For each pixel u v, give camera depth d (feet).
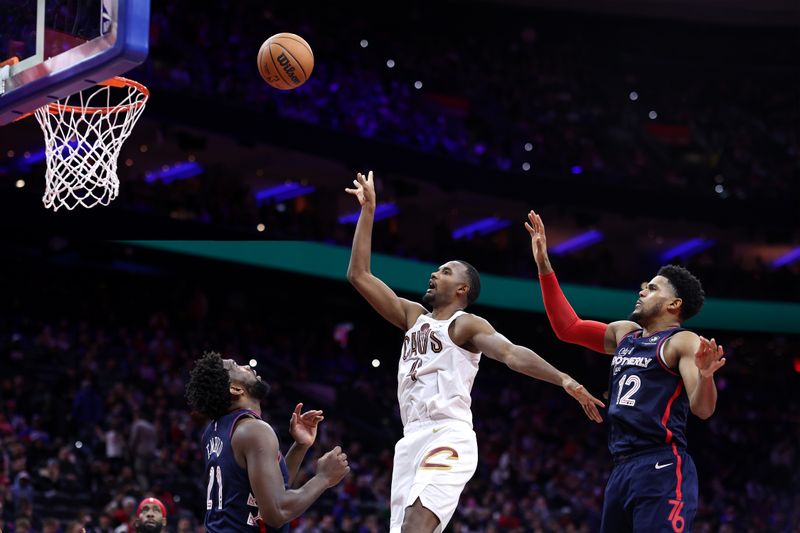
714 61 96.99
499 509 55.72
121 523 36.32
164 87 63.67
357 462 57.67
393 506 14.97
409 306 16.24
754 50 96.58
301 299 79.51
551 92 90.53
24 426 48.37
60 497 43.37
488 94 86.89
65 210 59.67
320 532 46.68
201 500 47.42
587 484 65.10
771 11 92.68
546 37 95.45
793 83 96.73
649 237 92.68
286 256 69.72
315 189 82.43
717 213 83.51
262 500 13.25
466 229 88.53
